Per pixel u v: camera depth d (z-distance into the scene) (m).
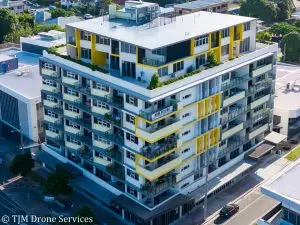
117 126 108.75
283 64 180.88
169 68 106.56
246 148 133.12
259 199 118.94
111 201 113.19
